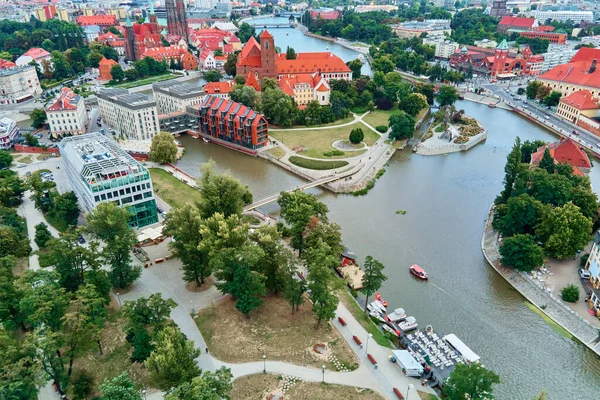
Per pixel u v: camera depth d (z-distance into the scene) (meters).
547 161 153.25
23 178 172.50
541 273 120.00
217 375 73.94
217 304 108.38
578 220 120.81
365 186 176.25
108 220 106.56
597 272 110.81
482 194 170.88
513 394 88.25
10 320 93.31
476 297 114.88
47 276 93.06
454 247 136.25
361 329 101.38
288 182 180.12
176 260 126.50
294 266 103.62
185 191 168.00
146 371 88.44
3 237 118.12
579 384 90.44
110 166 134.88
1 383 69.06
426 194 171.62
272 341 97.00
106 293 102.88
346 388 85.81
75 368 89.38
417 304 112.19
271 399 82.56
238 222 117.12
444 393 85.38
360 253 132.88
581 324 102.69
